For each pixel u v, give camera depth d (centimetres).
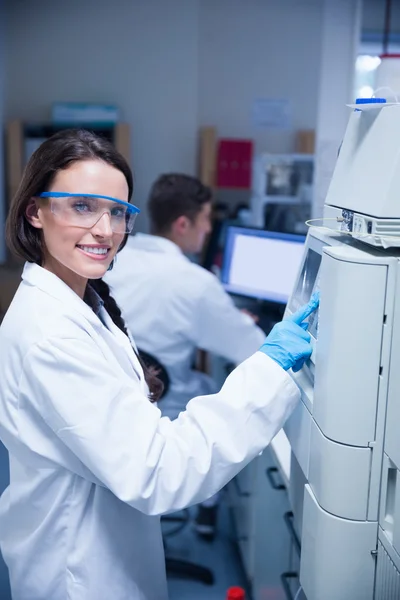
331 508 89
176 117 375
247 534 187
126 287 185
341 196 101
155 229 206
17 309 97
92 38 360
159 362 184
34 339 91
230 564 211
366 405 84
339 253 84
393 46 395
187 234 204
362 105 88
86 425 88
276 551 147
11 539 107
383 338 82
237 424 94
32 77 359
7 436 98
